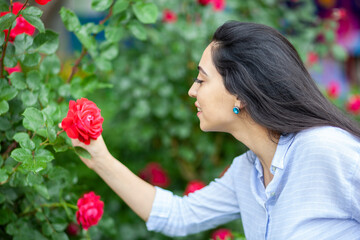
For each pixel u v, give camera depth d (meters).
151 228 1.60
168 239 2.92
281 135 1.32
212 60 1.34
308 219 1.23
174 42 2.97
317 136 1.23
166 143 3.12
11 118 1.54
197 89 1.40
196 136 3.19
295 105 1.27
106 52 1.79
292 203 1.26
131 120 3.13
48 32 1.51
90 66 1.79
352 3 5.82
